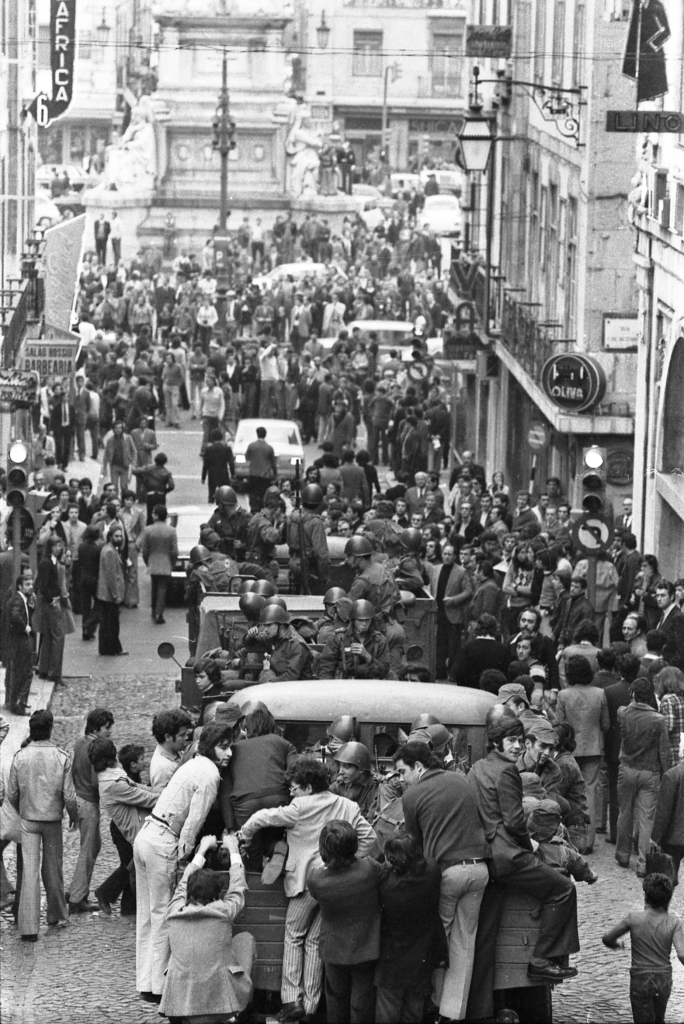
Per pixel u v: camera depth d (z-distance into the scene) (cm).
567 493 4953
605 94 4719
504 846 1892
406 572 3494
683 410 4091
